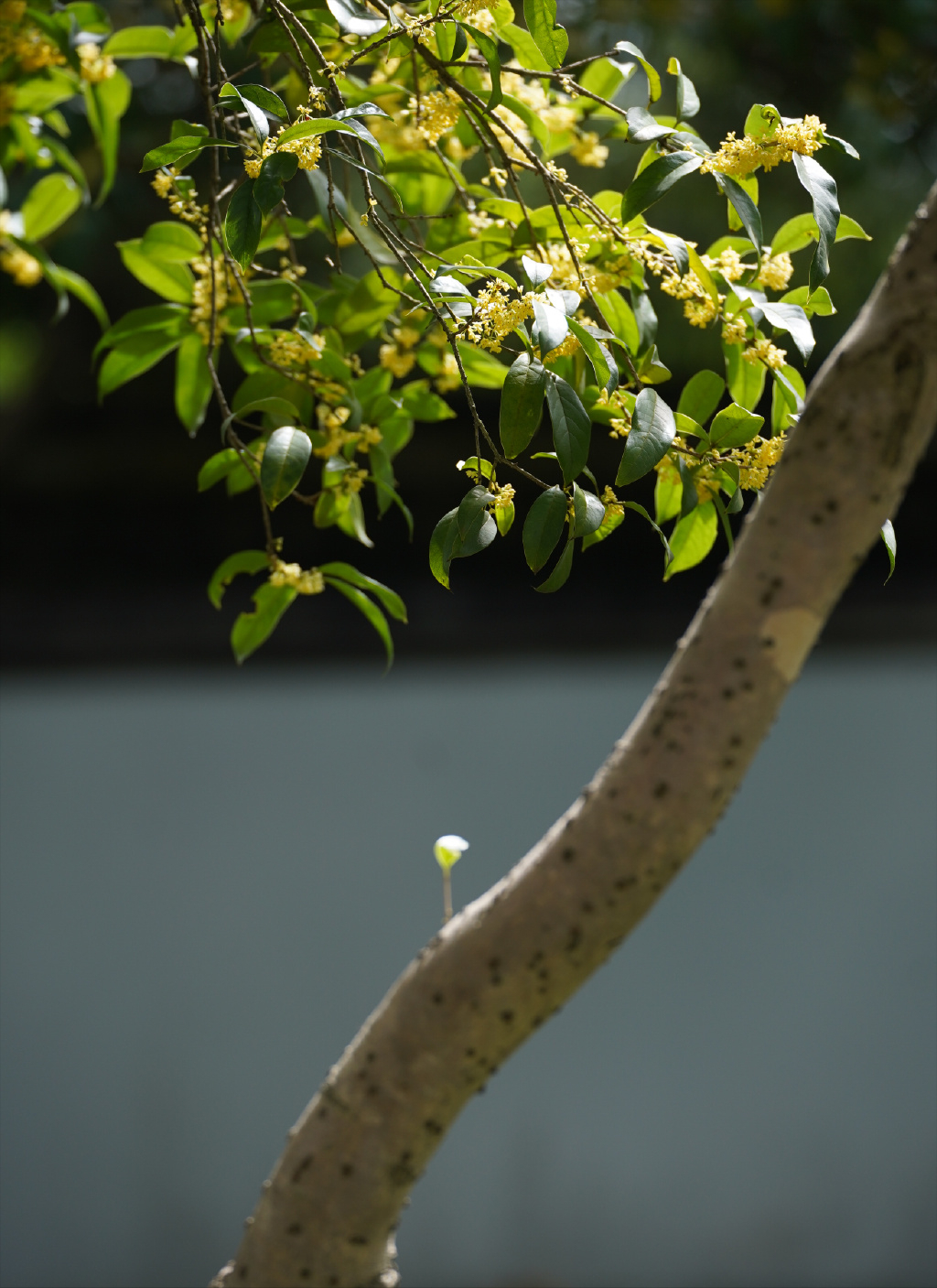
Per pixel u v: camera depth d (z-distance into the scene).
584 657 20.17
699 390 7.00
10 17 7.31
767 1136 16.14
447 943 6.94
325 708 20.16
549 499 6.82
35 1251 15.27
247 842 18.92
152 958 17.73
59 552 21.58
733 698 6.84
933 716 20.05
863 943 17.94
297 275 7.27
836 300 17.86
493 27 7.02
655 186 6.88
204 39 7.07
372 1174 6.96
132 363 7.36
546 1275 15.10
